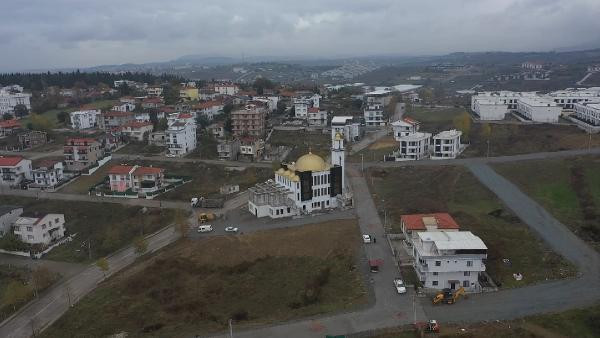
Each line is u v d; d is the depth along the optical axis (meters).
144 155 187.38
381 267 91.88
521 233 98.81
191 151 190.25
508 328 69.69
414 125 193.62
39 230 122.50
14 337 84.31
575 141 163.38
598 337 68.00
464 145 180.62
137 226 126.25
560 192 121.62
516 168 141.38
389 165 159.62
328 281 89.81
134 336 77.69
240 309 84.12
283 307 83.38
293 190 124.88
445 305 77.31
